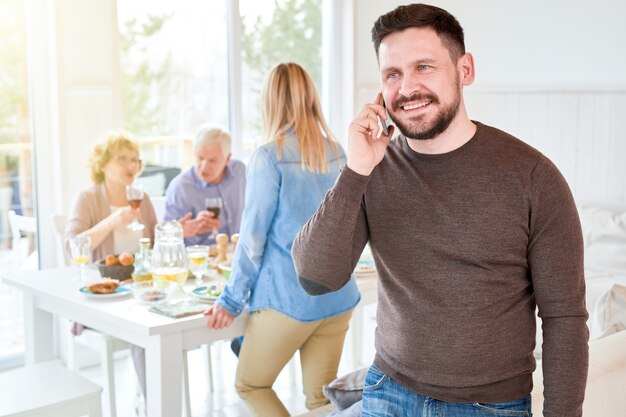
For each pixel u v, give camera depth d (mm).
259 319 2717
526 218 1495
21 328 4246
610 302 2670
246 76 5012
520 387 1517
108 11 4254
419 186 1561
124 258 3045
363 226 1646
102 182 3555
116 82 4320
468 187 1516
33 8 4137
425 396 1527
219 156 3773
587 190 4387
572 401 1480
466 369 1487
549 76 4504
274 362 2732
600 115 4301
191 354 4590
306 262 1605
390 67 1545
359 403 2072
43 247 4273
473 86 4809
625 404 2223
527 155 1513
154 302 2758
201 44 4809
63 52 4117
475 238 1492
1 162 4125
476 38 4781
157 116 4645
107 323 2777
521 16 4586
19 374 2764
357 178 1562
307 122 2730
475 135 1552
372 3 5262
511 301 1511
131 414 3611
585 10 4332
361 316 3955
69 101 4160
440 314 1502
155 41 4605
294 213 2656
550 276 1485
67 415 2566
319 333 2803
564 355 1480
